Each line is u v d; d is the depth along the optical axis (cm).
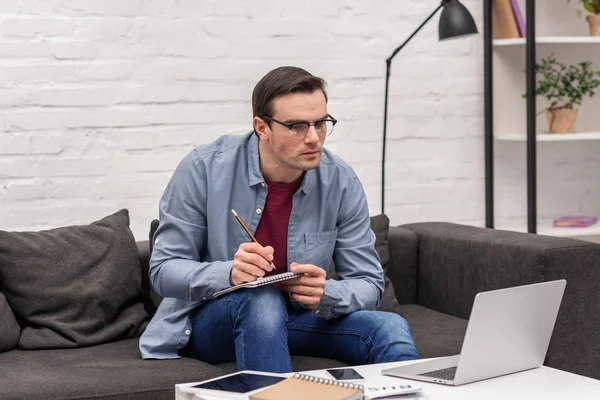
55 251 305
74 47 362
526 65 408
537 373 220
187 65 379
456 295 338
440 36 367
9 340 289
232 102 387
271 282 243
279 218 280
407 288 360
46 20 357
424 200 423
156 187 377
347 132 407
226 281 256
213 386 195
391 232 360
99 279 305
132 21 369
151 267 276
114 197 371
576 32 457
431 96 421
